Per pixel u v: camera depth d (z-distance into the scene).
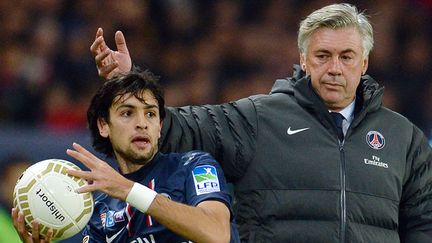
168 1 50.47
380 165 22.33
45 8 48.75
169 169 20.95
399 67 48.91
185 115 22.55
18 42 47.66
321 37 22.12
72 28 48.44
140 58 48.56
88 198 20.36
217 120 22.55
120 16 49.41
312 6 51.06
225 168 22.48
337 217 21.80
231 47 49.44
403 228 23.27
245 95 47.31
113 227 20.98
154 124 20.70
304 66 23.00
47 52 47.06
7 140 33.38
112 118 20.69
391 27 50.06
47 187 20.08
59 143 33.66
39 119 44.19
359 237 21.81
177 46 49.53
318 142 22.22
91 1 49.31
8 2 48.69
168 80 48.22
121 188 19.19
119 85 20.58
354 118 22.42
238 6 50.94
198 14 50.78
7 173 33.12
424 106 47.12
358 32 22.17
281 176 22.02
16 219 20.14
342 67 22.02
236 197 22.56
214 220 19.61
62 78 46.34
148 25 49.78
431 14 50.69
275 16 50.78
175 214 19.25
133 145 20.52
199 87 47.22
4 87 45.06
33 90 45.19
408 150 22.92
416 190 22.92
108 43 48.94
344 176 22.03
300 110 22.50
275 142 22.27
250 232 22.09
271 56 49.31
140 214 20.67
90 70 46.75
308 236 21.69
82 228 20.30
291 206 21.86
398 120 23.02
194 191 20.34
